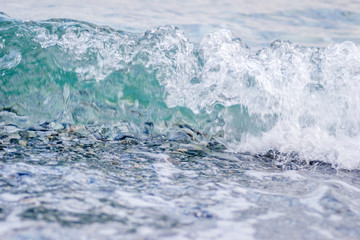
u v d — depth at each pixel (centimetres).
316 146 591
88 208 336
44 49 682
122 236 288
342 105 648
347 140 614
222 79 671
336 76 672
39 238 276
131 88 674
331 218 342
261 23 1225
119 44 700
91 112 646
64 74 671
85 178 412
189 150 564
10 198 342
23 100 646
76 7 1178
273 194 404
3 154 466
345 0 1598
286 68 680
